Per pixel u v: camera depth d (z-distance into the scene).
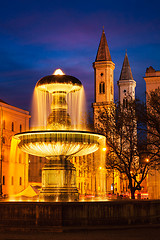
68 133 15.32
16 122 74.38
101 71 89.38
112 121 36.06
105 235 12.09
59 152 15.74
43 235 12.14
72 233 12.57
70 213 13.30
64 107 16.50
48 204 13.30
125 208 14.15
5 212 13.68
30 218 13.38
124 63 104.56
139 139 33.62
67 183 15.91
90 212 13.52
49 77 16.44
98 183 64.69
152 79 46.94
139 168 34.53
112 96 90.06
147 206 14.80
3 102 73.19
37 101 18.73
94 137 16.14
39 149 15.70
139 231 12.99
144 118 33.50
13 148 71.00
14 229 13.27
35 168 80.00
